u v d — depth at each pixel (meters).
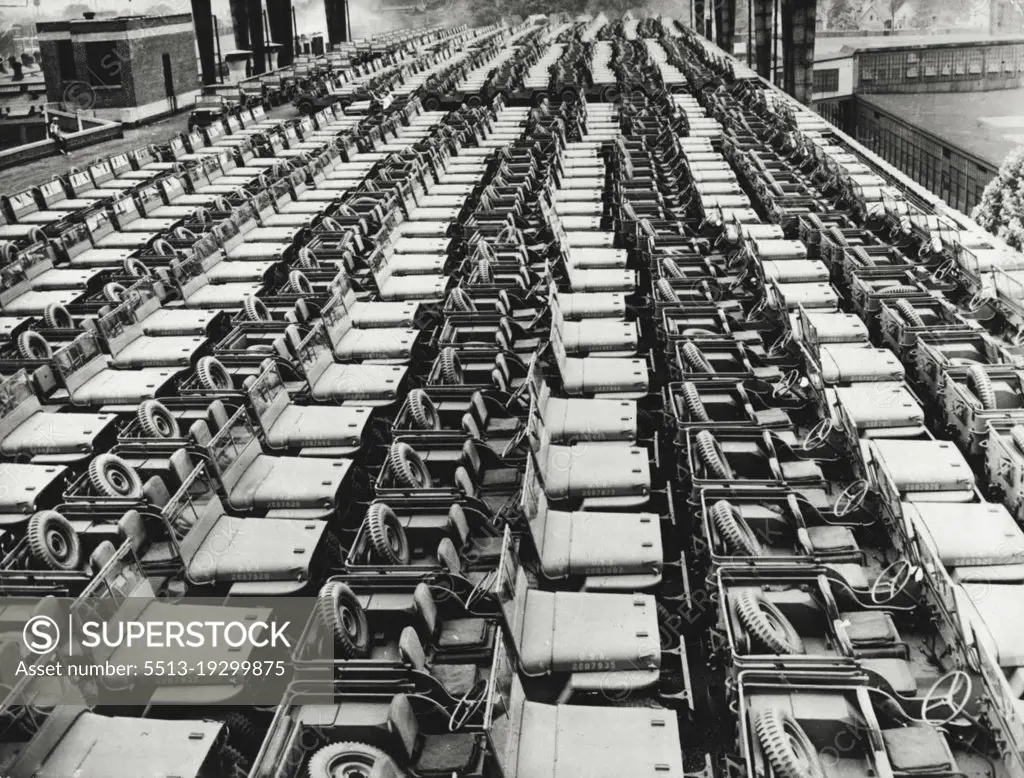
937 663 10.94
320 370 17.47
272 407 15.70
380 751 9.09
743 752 8.84
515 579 11.01
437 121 42.97
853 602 11.20
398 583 11.31
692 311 18.81
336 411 16.05
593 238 24.53
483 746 9.48
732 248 24.23
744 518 12.31
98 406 17.23
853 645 10.73
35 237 26.38
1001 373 15.15
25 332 18.38
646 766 9.22
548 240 25.81
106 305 20.91
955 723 9.76
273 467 14.41
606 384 16.61
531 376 14.66
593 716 9.80
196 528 12.65
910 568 11.22
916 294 18.59
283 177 30.45
